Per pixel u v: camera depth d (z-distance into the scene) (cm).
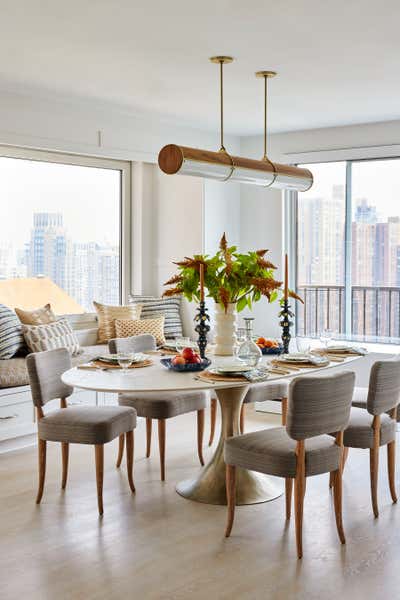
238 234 739
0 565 322
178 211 705
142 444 532
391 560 330
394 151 644
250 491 411
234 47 420
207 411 657
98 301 689
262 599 291
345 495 419
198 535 358
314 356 434
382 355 637
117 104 578
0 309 557
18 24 379
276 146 711
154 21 374
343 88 521
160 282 721
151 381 364
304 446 338
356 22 376
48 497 413
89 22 376
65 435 389
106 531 362
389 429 398
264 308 730
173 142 661
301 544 332
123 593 296
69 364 432
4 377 509
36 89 524
